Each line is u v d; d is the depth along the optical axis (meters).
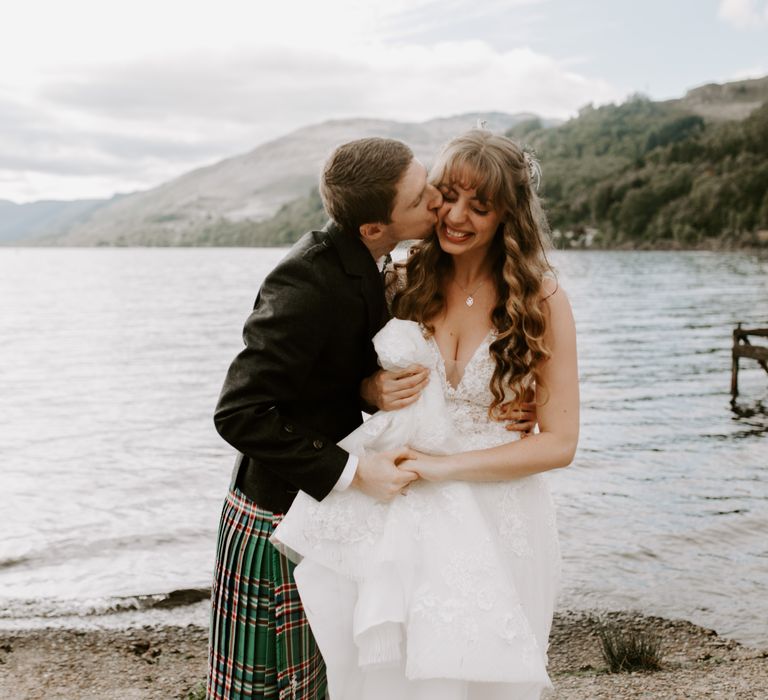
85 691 3.74
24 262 150.62
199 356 22.48
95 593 5.27
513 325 1.92
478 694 2.02
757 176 120.12
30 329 30.53
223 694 2.00
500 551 1.92
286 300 1.80
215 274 87.62
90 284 68.81
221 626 2.01
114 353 23.12
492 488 1.95
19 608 4.98
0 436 11.58
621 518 7.19
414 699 1.87
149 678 3.90
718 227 120.69
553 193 157.50
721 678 3.75
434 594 1.81
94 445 10.91
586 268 74.69
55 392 16.19
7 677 3.91
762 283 52.91
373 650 1.83
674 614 4.91
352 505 1.87
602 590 5.32
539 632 2.02
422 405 1.93
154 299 48.91
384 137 1.93
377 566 1.83
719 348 23.28
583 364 20.31
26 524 7.08
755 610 4.96
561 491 8.23
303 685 1.98
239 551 1.96
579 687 3.63
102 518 7.28
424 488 1.90
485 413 2.02
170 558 6.09
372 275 1.93
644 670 3.95
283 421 1.82
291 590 1.94
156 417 13.23
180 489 8.44
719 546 6.32
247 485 1.98
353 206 1.87
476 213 1.93
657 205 130.00
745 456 10.12
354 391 2.02
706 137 164.38
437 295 2.06
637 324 30.47
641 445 10.88
